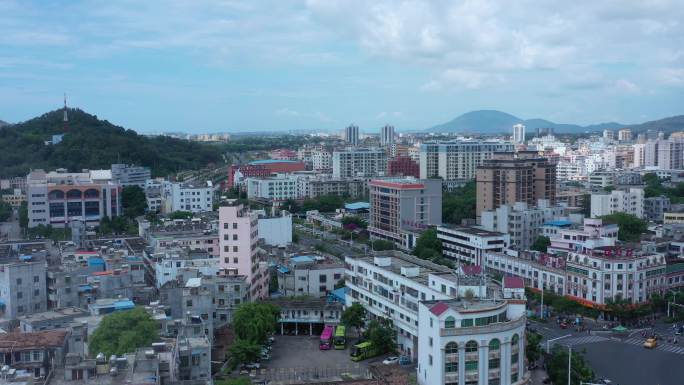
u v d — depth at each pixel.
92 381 137.88
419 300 197.88
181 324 191.00
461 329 171.00
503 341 174.62
